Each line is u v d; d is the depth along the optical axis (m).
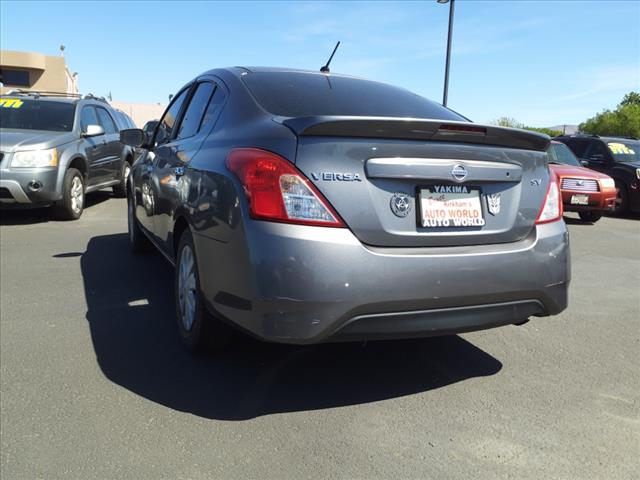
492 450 2.48
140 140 5.00
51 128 8.77
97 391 2.93
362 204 2.53
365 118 2.49
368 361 3.41
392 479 2.26
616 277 5.88
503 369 3.35
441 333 2.68
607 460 2.41
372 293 2.49
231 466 2.32
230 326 2.94
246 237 2.51
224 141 3.04
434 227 2.68
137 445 2.45
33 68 55.12
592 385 3.15
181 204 3.33
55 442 2.45
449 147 2.71
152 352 3.45
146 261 5.79
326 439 2.53
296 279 2.42
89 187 9.21
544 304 2.94
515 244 2.87
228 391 2.97
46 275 5.20
